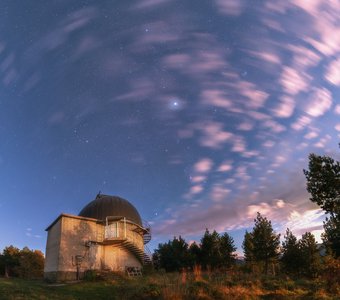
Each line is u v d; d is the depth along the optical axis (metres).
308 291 20.09
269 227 36.78
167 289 18.33
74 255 32.22
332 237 31.56
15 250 59.53
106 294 20.39
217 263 40.22
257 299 18.05
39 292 19.88
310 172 25.64
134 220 39.78
